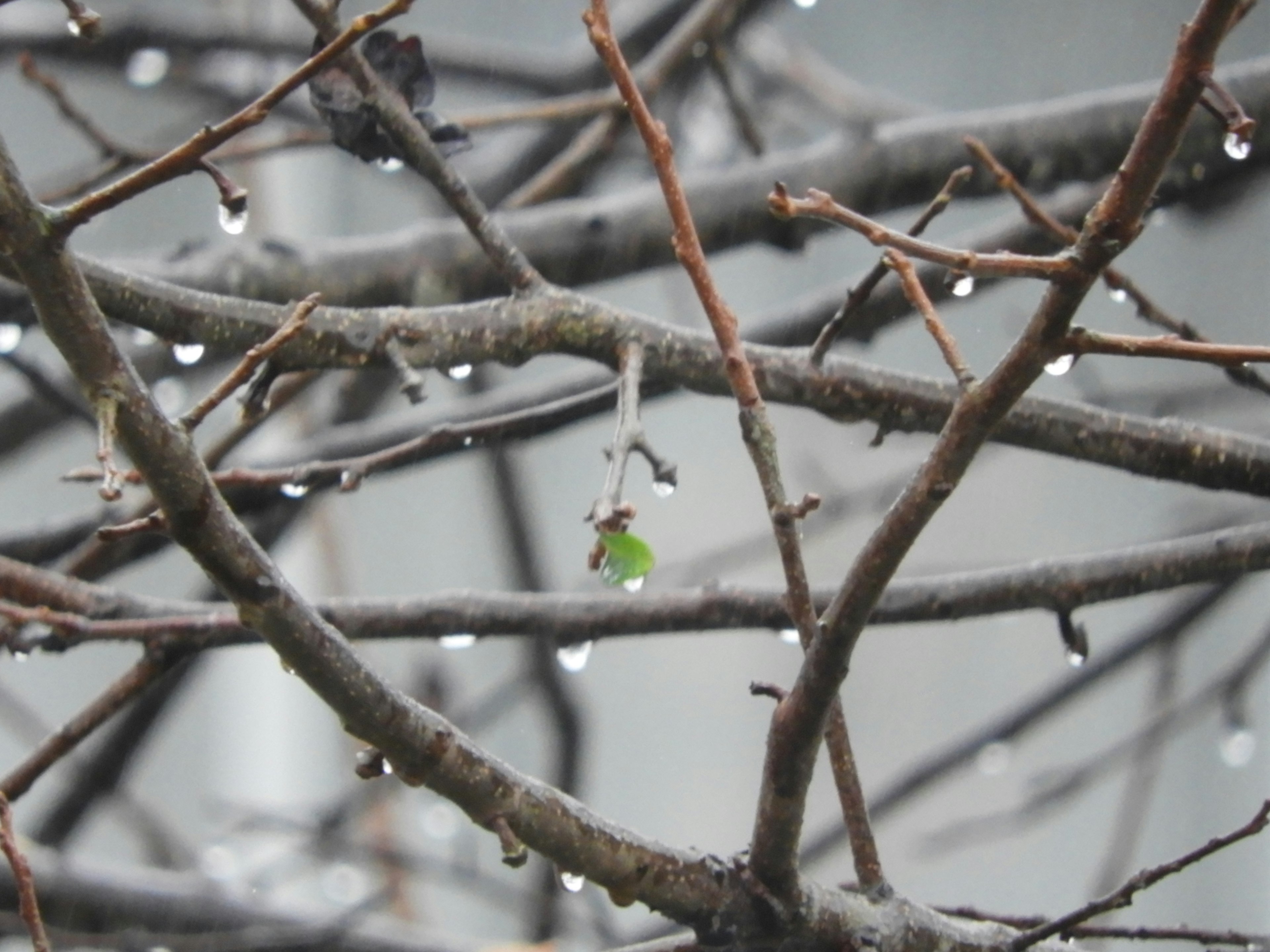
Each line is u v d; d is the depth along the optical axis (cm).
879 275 145
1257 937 140
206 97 234
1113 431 147
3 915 177
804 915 137
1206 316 293
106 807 237
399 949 181
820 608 147
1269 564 146
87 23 135
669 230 161
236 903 189
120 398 132
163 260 157
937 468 133
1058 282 132
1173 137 131
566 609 147
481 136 238
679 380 146
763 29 253
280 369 144
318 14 143
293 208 280
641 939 190
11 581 146
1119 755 202
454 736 135
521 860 135
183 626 144
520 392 167
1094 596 146
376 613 146
